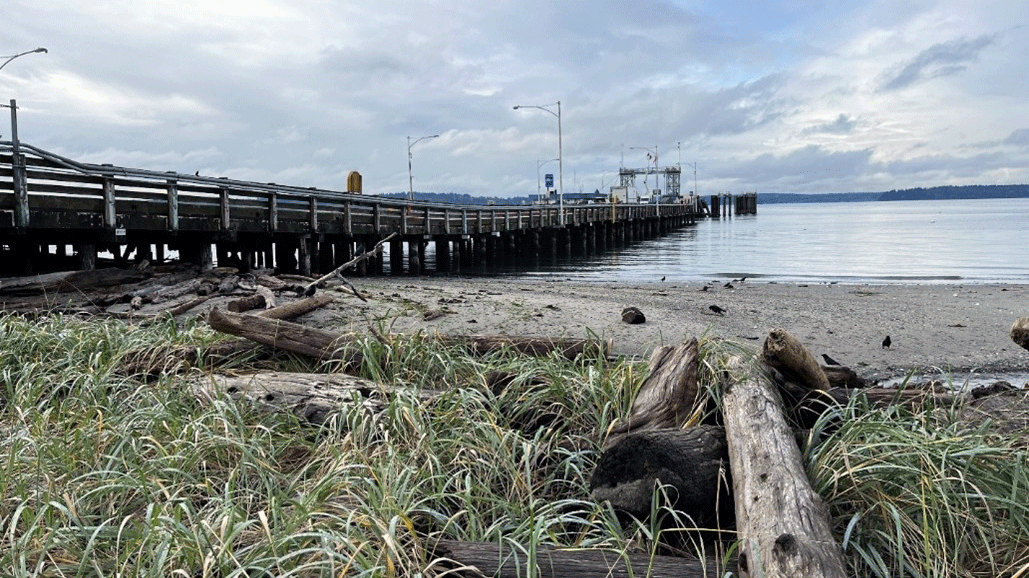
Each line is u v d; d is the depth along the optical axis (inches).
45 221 501.0
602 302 521.0
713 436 149.5
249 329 243.0
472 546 118.5
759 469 128.3
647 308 503.2
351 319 402.3
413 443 165.5
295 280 580.4
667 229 2878.9
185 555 115.3
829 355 389.7
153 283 494.3
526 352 255.4
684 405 169.3
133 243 697.6
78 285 458.0
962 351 401.1
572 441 171.3
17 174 480.7
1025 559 123.0
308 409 198.2
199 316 350.3
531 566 109.0
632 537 131.2
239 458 170.1
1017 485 135.3
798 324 468.4
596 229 1881.2
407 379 225.1
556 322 430.9
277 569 114.6
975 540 127.8
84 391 210.7
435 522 137.3
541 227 1507.1
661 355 187.0
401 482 143.4
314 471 165.6
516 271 1142.3
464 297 520.7
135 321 369.4
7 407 209.5
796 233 2432.3
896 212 6215.6
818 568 96.6
